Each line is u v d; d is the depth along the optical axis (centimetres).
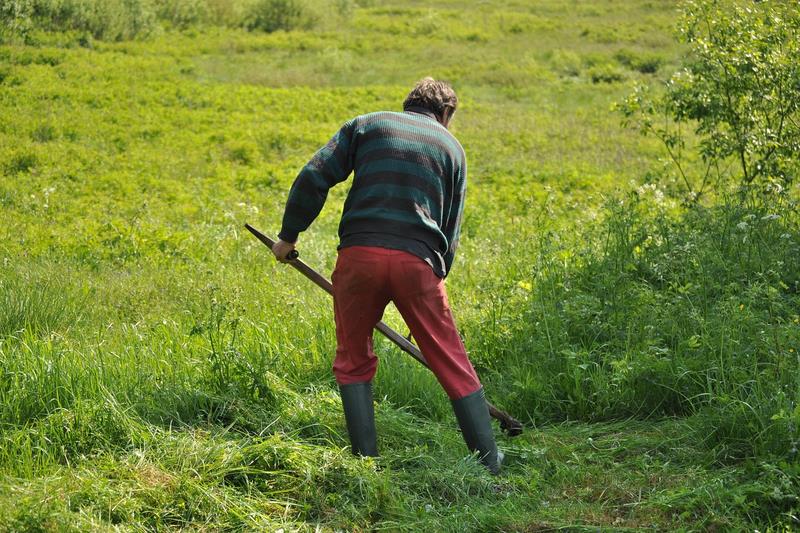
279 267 779
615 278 552
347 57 2281
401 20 3034
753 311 504
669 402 461
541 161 1390
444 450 421
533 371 499
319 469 387
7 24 2127
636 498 376
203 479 377
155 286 714
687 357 475
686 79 778
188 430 427
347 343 406
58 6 2317
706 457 401
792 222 635
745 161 780
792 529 341
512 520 358
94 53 2153
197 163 1306
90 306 654
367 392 410
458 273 746
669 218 679
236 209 1023
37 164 1235
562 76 2234
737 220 604
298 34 2683
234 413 443
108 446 404
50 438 409
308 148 1466
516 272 675
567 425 458
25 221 951
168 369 488
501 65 2291
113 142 1428
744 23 741
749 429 403
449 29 2834
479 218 970
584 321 532
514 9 3319
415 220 387
